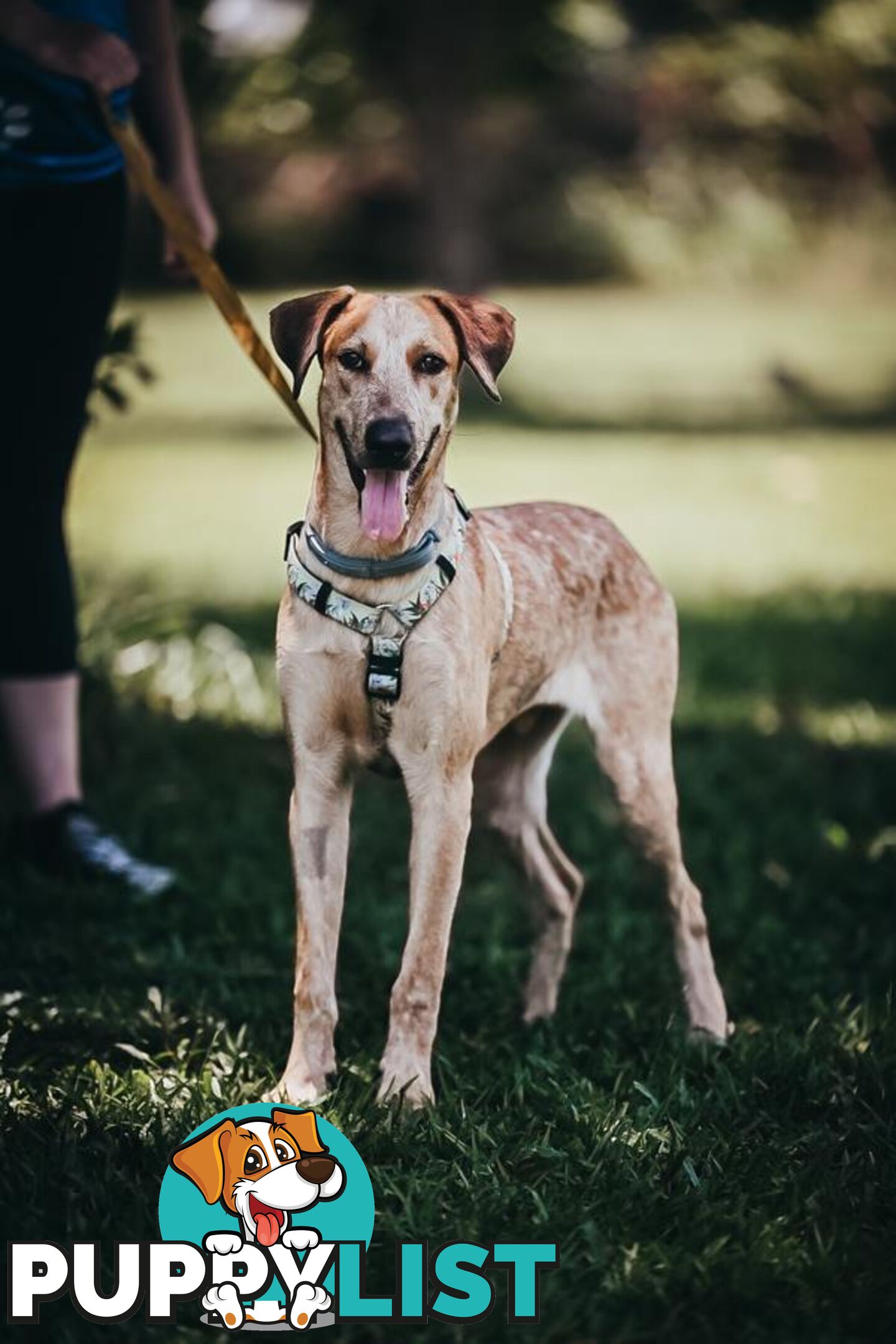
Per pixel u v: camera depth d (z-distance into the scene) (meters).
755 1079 4.07
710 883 5.88
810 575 11.98
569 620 4.37
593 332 28.02
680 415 21.38
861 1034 4.43
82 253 5.14
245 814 6.25
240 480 16.05
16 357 5.16
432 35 22.69
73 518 13.48
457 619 3.85
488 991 4.79
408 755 3.88
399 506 3.71
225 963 4.88
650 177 35.62
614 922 5.36
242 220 33.91
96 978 4.66
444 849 3.89
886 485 16.30
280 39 22.08
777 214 35.50
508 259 35.38
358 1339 3.04
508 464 16.84
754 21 24.56
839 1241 3.35
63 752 5.46
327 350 3.86
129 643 7.81
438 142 23.59
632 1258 3.25
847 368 24.89
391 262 34.34
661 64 28.19
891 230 35.25
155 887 5.42
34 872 5.40
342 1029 4.44
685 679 8.88
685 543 13.14
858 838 6.38
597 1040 4.46
